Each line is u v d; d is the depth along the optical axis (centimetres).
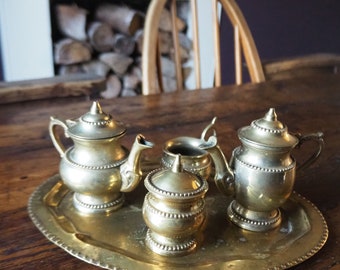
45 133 87
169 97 114
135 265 47
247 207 56
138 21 217
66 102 114
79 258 49
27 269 47
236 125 97
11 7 176
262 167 53
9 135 84
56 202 61
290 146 52
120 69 222
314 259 52
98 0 217
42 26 186
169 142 61
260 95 121
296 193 68
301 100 119
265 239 55
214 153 54
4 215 57
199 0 226
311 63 157
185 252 50
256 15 248
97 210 58
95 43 210
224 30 242
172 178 48
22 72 192
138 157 54
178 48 134
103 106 104
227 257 51
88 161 56
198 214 49
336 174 76
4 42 184
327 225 59
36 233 54
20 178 68
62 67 204
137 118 97
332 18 274
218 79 139
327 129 98
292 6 257
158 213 48
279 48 266
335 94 126
